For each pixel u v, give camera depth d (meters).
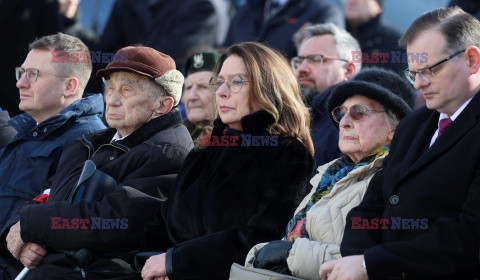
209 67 18.84
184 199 13.54
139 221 14.24
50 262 14.65
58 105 18.38
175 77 15.91
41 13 25.91
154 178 14.77
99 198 14.70
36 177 17.27
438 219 9.91
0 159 17.92
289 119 13.73
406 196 10.39
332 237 11.57
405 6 25.73
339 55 18.44
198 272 12.48
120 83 15.70
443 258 9.65
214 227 12.91
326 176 12.71
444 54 10.37
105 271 14.38
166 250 13.79
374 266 9.93
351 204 11.67
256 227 12.52
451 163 10.09
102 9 30.44
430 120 10.95
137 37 26.39
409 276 9.80
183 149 15.31
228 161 13.38
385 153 12.04
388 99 12.13
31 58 18.38
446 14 10.57
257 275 11.09
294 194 12.80
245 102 13.59
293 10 22.95
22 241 14.78
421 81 10.55
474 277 9.74
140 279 14.57
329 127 16.53
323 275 10.55
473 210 9.68
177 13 25.80
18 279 14.85
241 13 24.25
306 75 18.53
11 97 25.31
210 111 18.77
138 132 15.52
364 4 22.66
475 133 10.06
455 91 10.40
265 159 13.13
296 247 11.25
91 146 16.30
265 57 13.79
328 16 22.91
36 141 17.70
